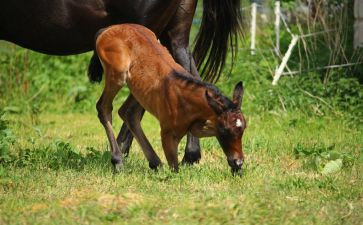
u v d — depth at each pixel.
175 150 16.52
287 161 19.22
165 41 18.91
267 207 14.02
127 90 29.62
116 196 14.59
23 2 17.48
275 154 19.91
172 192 15.18
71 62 31.20
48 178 16.30
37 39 17.95
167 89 16.20
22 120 27.12
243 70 28.69
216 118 15.81
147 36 16.98
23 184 15.84
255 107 26.44
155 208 13.84
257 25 32.06
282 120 25.31
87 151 20.31
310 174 17.66
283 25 31.34
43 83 30.34
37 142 22.22
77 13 17.61
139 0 17.70
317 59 28.12
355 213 14.11
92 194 14.95
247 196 14.77
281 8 31.23
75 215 13.63
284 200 14.80
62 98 30.09
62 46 18.09
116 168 17.11
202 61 19.53
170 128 16.36
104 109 17.27
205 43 19.42
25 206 14.25
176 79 16.16
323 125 24.38
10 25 17.81
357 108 25.39
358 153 19.84
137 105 17.30
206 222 13.38
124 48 16.84
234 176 16.14
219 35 19.33
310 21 28.77
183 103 16.05
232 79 28.45
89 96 29.92
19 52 30.17
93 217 13.47
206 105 15.84
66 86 30.45
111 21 17.88
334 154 18.52
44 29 17.72
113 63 16.81
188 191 15.38
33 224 13.14
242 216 13.60
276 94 26.72
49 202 14.45
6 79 29.80
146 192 15.25
